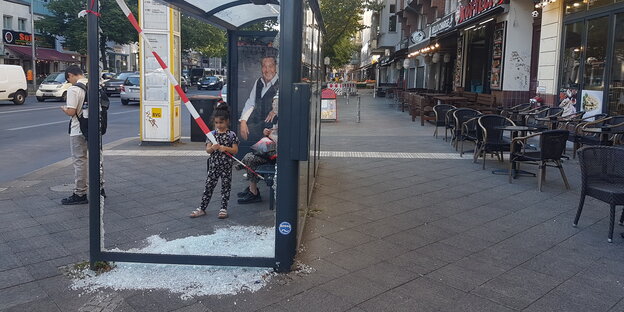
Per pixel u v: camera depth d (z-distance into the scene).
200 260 4.11
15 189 6.95
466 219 5.77
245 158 6.38
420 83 36.16
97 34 3.92
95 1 3.89
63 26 38.84
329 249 4.76
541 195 6.90
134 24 4.39
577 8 12.47
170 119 11.07
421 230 5.37
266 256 4.32
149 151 10.34
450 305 3.65
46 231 5.18
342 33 31.34
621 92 10.78
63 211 5.89
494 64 17.33
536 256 4.63
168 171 8.30
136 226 5.42
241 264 4.13
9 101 26.17
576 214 5.57
